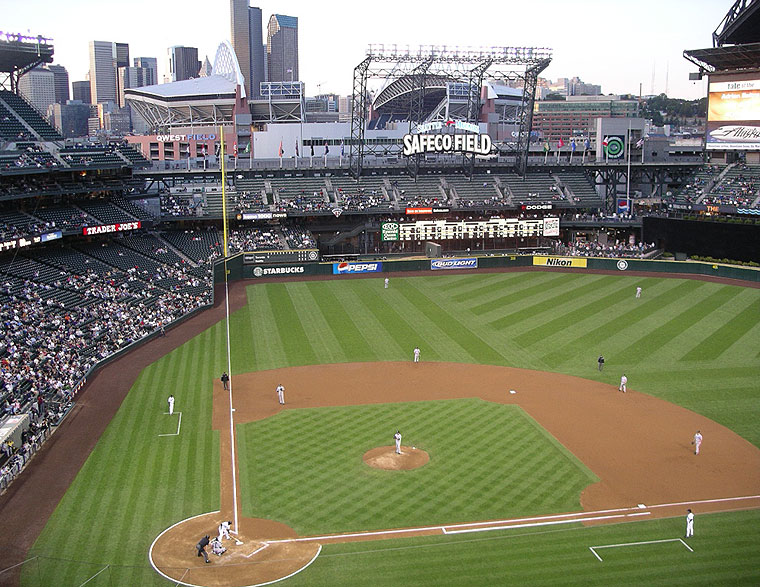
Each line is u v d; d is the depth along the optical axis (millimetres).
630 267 93375
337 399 48094
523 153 114750
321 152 136125
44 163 75562
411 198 106438
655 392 49250
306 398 48312
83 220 79562
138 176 96312
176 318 68750
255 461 38344
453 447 40188
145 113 183000
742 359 55844
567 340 62031
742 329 64125
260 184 104938
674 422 43906
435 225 103812
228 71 181125
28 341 54000
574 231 111500
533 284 86125
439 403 47250
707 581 27438
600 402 47406
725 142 103125
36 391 45906
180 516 32656
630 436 41750
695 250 97062
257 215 96875
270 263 91500
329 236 105875
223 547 29828
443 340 62469
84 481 36062
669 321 67500
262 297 79875
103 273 75062
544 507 33375
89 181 84500
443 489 35156
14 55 79562
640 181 119938
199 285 79562
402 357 57781
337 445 40469
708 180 105312
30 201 78250
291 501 34000
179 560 29156
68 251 78438
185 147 170500
